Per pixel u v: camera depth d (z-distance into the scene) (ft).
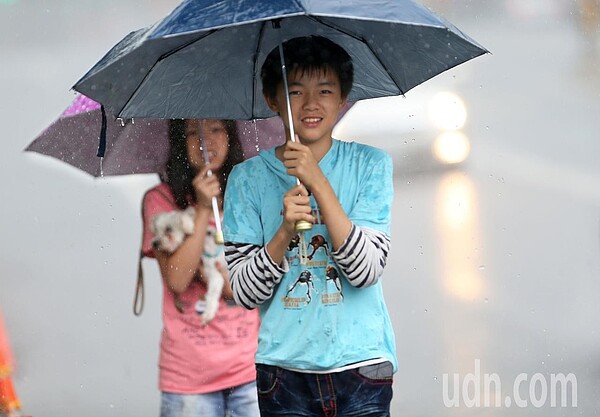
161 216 49.49
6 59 118.11
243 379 48.65
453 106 108.17
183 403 48.49
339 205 37.19
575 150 106.42
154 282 71.82
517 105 116.47
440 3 142.61
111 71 38.99
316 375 38.14
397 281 74.64
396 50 41.14
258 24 40.63
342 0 35.68
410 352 62.90
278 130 51.34
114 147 50.88
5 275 74.13
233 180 39.99
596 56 129.39
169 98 41.93
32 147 51.57
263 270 37.70
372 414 38.24
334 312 38.01
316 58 38.24
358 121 104.58
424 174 100.53
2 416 51.55
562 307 68.54
